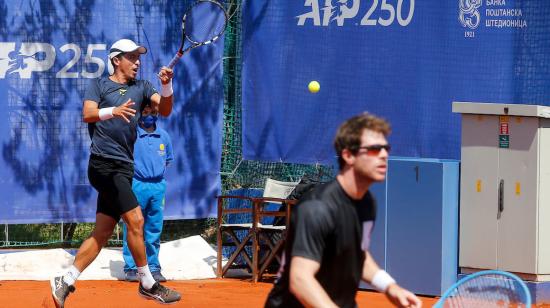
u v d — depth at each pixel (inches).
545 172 574.6
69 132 750.5
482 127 589.9
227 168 784.3
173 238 840.9
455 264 605.9
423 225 604.7
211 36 767.1
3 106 740.7
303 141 746.2
